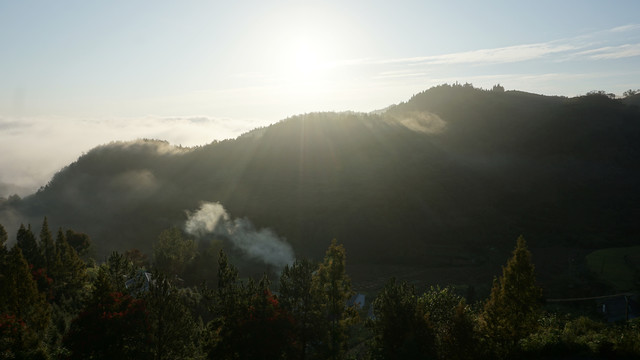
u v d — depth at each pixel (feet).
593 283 262.26
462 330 90.48
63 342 102.94
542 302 92.99
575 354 81.61
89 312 102.78
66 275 186.80
